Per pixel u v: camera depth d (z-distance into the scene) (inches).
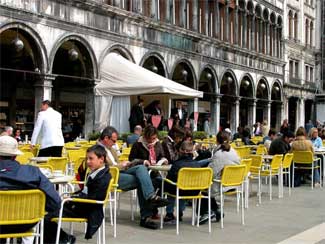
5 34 939.3
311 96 2231.8
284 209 489.4
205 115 1449.3
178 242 340.8
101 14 1001.5
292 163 659.4
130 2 1101.1
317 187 671.1
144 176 380.5
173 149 473.1
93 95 968.3
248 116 1692.9
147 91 847.7
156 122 884.6
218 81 1457.9
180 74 1310.3
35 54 876.0
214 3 1461.6
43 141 531.5
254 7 1689.2
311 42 2271.2
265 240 352.8
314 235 368.2
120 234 361.1
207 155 512.1
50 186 257.9
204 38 1369.3
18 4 818.8
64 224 391.9
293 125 2118.6
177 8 1294.3
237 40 1582.2
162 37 1197.7
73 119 1198.9
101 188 294.0
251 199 551.5
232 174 399.2
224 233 374.0
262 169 589.9
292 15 2043.6
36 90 887.1
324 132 1039.6
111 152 416.2
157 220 409.7
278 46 1892.2
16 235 240.5
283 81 1934.1
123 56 1070.4
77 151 529.3
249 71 1652.3
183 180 368.2
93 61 968.9
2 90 1059.3
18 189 248.1
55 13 895.1
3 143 251.8
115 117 926.4
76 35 938.1
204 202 410.6
